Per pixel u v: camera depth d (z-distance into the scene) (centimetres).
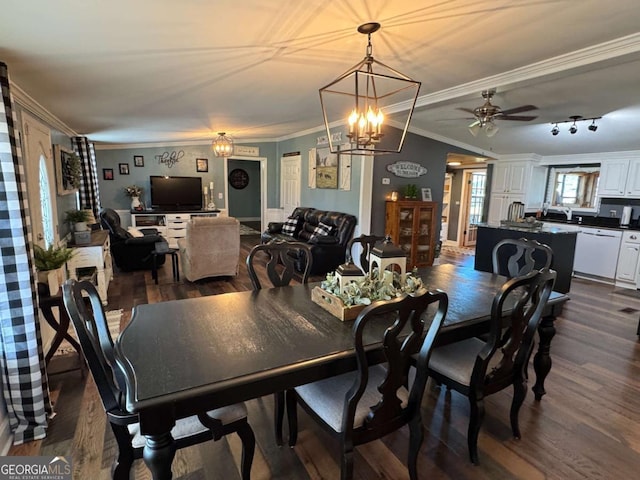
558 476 175
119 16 187
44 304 240
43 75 273
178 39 222
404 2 184
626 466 182
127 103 392
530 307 187
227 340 154
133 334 159
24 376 191
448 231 923
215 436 149
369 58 191
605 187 609
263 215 855
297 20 201
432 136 610
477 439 189
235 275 517
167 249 517
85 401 230
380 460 185
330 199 638
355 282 187
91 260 396
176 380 124
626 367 283
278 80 320
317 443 198
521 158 702
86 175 627
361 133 189
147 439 121
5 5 168
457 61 275
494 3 187
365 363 134
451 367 193
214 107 431
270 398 241
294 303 203
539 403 235
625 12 198
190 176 825
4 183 179
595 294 493
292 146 757
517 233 452
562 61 267
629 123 449
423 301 138
